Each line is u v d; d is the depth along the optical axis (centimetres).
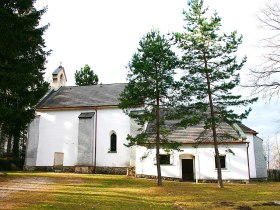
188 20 2297
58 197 1488
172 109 2327
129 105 2242
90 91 3956
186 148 2867
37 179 2366
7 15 1744
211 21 2262
